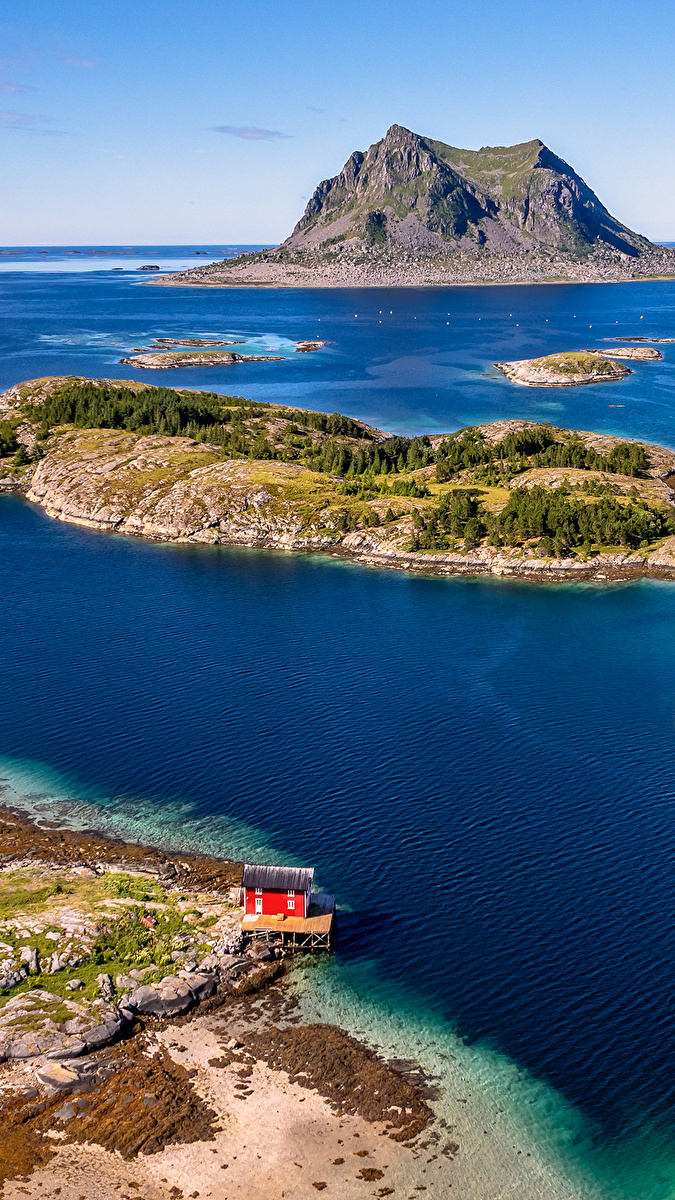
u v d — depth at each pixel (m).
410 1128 55.22
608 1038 62.12
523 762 97.31
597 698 112.12
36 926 69.38
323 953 69.81
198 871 79.56
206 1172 51.91
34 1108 55.66
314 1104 56.56
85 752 99.94
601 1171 52.91
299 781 93.88
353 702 111.62
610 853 81.94
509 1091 58.09
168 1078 58.03
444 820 87.12
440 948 70.50
